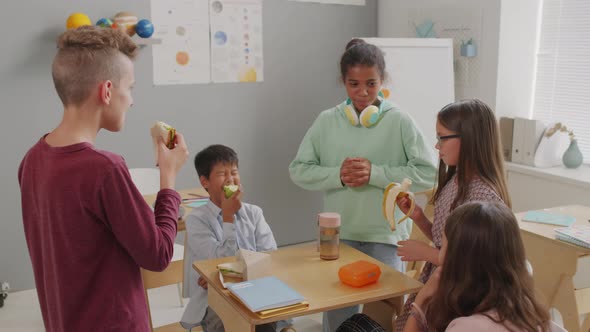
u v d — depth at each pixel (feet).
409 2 13.96
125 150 12.31
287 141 14.17
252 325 5.07
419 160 7.31
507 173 12.15
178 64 12.59
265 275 5.90
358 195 7.50
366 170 7.22
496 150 5.89
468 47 12.32
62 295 4.28
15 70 11.12
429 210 10.76
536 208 11.61
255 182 13.91
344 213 7.60
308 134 8.08
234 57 13.19
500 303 4.31
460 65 12.89
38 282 4.64
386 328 6.60
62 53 4.26
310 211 14.70
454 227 4.57
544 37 12.28
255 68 13.48
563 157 11.57
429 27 13.39
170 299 11.43
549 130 11.66
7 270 11.58
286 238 14.49
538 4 12.26
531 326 4.26
